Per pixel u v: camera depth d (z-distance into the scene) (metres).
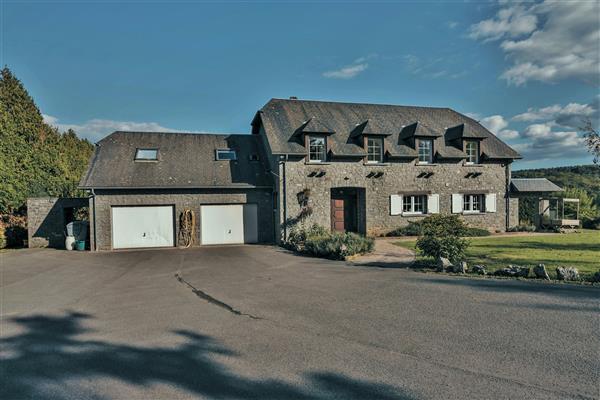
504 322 5.47
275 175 17.84
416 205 20.03
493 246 13.96
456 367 4.08
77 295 8.15
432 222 11.63
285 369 4.16
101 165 17.41
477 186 20.78
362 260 11.78
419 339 4.93
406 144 19.98
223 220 17.97
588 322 5.37
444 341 4.84
